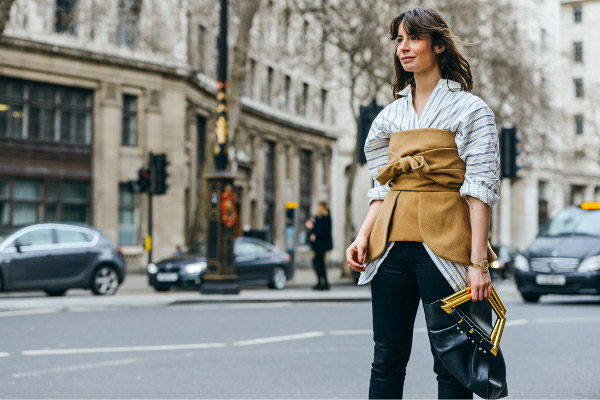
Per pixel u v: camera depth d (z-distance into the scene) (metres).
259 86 45.94
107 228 33.91
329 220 22.77
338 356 9.88
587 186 75.62
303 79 51.50
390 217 3.69
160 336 11.64
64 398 7.15
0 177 31.02
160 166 23.78
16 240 18.98
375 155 3.89
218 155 19.64
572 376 8.44
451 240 3.58
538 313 15.73
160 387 7.73
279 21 32.47
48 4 30.14
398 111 3.79
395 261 3.71
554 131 35.94
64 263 19.53
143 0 34.53
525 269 18.88
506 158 16.88
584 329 12.86
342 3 29.97
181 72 36.00
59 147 32.78
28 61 31.38
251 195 45.81
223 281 19.50
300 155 51.47
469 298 3.51
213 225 19.61
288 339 11.45
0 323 13.10
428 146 3.65
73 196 33.31
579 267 18.22
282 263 25.39
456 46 3.71
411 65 3.70
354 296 19.31
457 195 3.65
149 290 23.61
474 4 30.56
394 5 29.83
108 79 33.84
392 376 3.76
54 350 10.15
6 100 31.11
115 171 34.16
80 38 32.91
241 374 8.52
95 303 16.69
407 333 3.77
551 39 50.53
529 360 9.60
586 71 80.25
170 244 36.00
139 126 35.12
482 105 3.61
